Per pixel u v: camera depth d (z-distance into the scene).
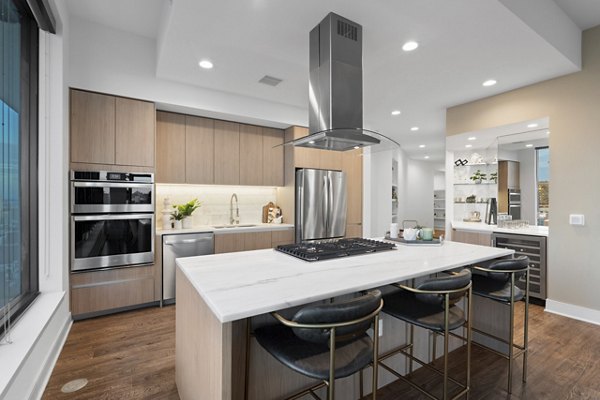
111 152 3.13
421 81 3.38
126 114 3.22
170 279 3.46
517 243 3.75
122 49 3.20
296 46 2.65
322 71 2.25
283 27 2.35
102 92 3.08
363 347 1.34
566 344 2.51
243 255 2.09
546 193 4.23
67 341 2.54
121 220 3.16
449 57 2.79
